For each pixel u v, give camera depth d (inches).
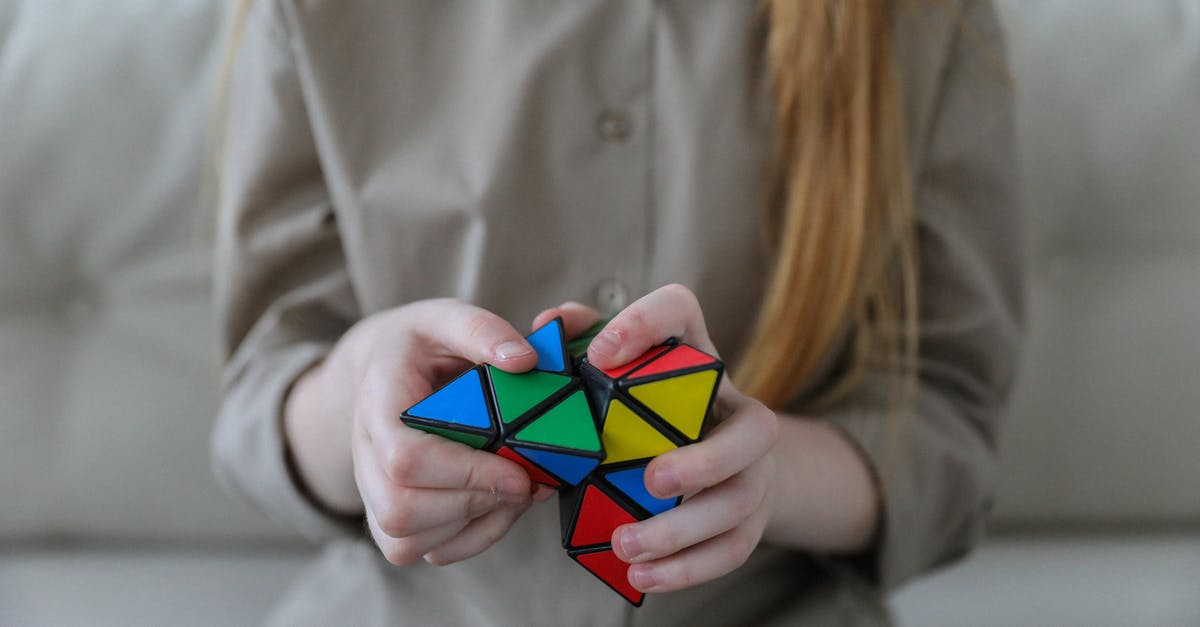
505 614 24.1
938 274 27.0
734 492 19.7
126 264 35.0
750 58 26.0
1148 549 33.9
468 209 25.2
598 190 25.4
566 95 25.4
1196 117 33.9
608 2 25.7
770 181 25.8
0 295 34.0
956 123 27.0
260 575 33.4
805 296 25.4
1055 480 34.6
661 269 25.3
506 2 25.8
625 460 19.2
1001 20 30.0
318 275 26.9
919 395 26.4
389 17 25.8
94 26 34.4
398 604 24.6
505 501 19.0
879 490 24.4
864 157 25.6
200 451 34.8
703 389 18.9
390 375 20.3
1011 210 27.4
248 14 27.1
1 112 33.7
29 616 29.8
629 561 19.4
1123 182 34.2
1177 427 34.2
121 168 34.4
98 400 34.5
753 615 24.6
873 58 25.9
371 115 25.8
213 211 34.4
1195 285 34.4
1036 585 31.9
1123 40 34.1
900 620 30.3
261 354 26.0
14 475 33.6
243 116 26.8
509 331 20.0
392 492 19.2
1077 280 35.1
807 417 25.8
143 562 33.9
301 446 24.2
